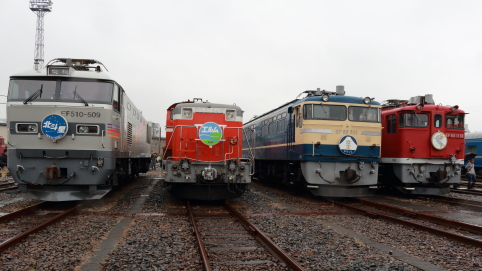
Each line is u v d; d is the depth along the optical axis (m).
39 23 53.22
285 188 17.25
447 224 8.65
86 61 11.03
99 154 9.74
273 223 8.46
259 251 6.11
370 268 5.35
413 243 6.88
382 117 14.98
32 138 9.48
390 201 13.22
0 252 5.71
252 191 15.67
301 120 12.56
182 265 5.28
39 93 9.71
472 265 5.58
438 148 13.41
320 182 12.21
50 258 5.54
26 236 6.68
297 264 5.09
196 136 10.88
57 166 9.48
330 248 6.39
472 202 12.43
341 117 12.46
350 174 12.14
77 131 9.66
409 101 14.89
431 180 13.48
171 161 10.50
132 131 14.52
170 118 12.70
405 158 13.48
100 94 10.05
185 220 8.73
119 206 10.79
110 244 6.44
